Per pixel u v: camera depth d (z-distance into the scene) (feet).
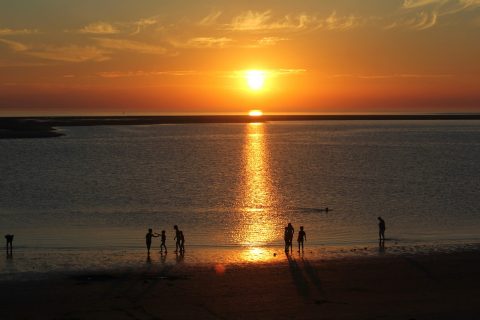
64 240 109.50
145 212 142.31
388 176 223.51
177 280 80.12
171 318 65.67
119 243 107.04
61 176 223.10
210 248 102.32
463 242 105.40
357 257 92.58
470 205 153.38
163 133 622.95
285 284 78.23
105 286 77.15
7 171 239.30
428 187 190.70
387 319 65.00
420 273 82.94
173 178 218.18
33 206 152.46
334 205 153.58
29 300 71.41
